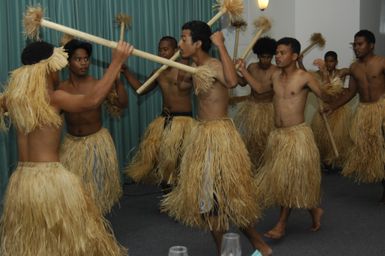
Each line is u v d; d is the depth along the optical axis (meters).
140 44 4.10
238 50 4.77
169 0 4.24
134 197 4.02
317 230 3.23
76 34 2.56
